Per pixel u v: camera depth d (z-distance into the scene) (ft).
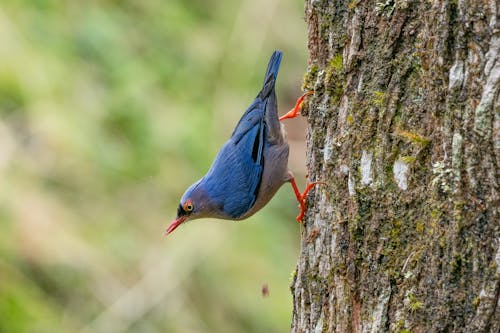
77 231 46.11
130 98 52.85
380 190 21.77
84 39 55.01
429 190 20.67
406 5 21.15
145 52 56.24
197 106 54.90
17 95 49.67
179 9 59.26
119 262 46.06
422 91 20.93
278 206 53.11
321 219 23.88
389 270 21.53
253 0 59.62
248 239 49.44
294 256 51.16
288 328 46.98
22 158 47.44
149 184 50.14
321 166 24.23
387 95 21.68
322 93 24.02
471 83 19.35
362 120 22.39
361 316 22.33
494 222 19.42
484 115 19.16
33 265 44.14
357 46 22.44
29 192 46.11
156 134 51.96
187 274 46.44
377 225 21.85
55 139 48.62
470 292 19.85
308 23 24.61
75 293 44.24
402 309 21.18
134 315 44.14
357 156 22.47
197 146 52.26
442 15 19.60
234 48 57.57
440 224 20.27
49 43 53.47
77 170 48.49
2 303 41.98
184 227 48.55
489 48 19.02
